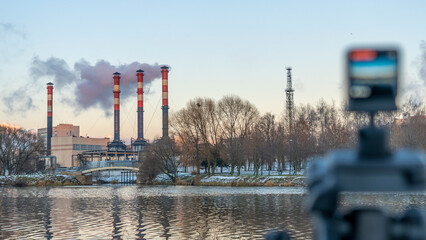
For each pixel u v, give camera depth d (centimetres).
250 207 4047
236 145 9088
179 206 4334
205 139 9275
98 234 2698
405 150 172
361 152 165
